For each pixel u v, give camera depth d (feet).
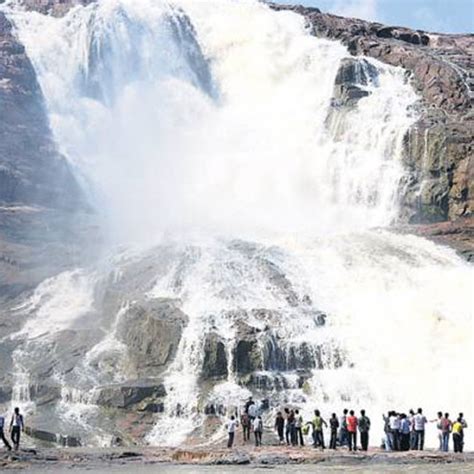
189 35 366.02
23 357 205.05
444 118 304.50
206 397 185.68
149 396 186.39
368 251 243.40
